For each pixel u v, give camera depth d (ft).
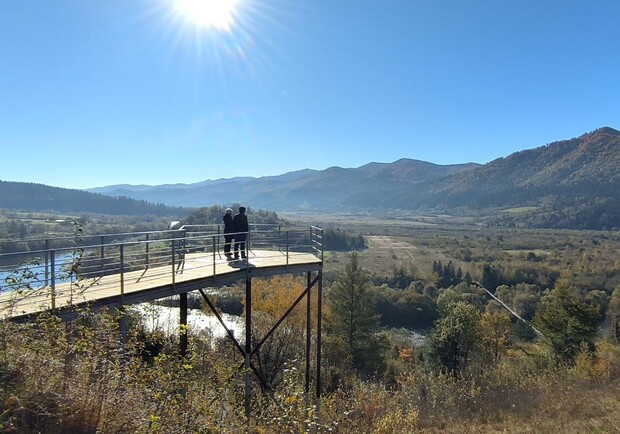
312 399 36.27
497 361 128.47
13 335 19.17
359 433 33.91
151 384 21.09
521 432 33.96
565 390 48.85
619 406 38.83
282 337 92.12
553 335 124.06
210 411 21.47
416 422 39.27
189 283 38.32
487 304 236.02
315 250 56.49
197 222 192.75
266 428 27.48
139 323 29.14
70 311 25.44
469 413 43.93
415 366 128.57
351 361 117.39
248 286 46.32
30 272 21.77
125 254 41.78
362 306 125.80
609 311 212.02
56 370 18.70
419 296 218.38
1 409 15.78
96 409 18.07
